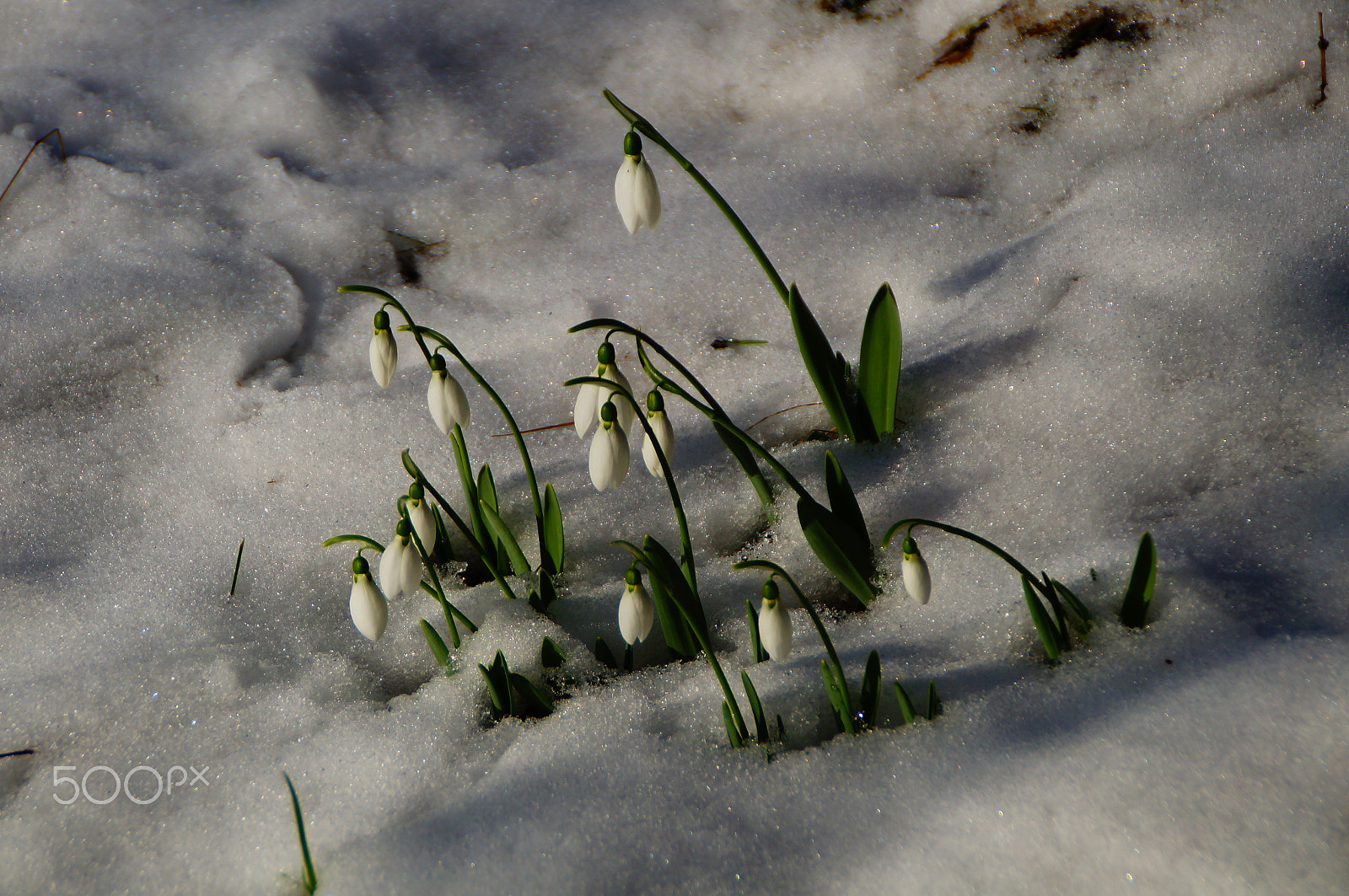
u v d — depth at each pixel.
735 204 1.30
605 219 1.31
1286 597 1.07
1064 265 1.22
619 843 1.03
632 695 1.08
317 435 1.19
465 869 1.03
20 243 1.28
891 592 1.11
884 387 1.15
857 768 1.04
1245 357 1.16
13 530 1.16
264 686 1.10
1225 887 1.00
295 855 1.05
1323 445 1.12
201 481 1.18
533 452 1.19
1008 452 1.15
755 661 1.08
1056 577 1.09
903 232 1.27
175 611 1.13
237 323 1.25
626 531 1.15
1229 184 1.23
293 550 1.15
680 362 1.22
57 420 1.21
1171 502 1.12
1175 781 1.02
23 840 1.06
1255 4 1.30
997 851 1.02
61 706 1.09
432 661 1.11
